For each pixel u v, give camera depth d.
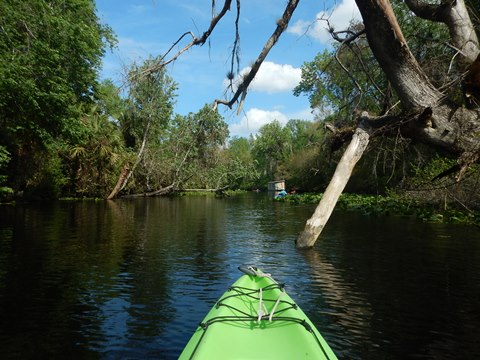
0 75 13.80
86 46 17.34
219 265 8.54
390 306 5.95
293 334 3.93
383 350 4.52
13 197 24.25
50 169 27.25
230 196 46.38
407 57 8.24
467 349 4.55
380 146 12.84
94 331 4.98
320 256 9.45
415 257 9.23
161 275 7.67
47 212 19.34
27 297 6.28
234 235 12.96
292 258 9.25
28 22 14.91
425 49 12.02
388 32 8.04
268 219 18.17
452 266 8.34
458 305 5.98
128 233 13.11
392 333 4.98
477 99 8.29
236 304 4.72
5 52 14.62
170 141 38.75
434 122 8.30
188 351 3.56
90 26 18.38
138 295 6.42
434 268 8.20
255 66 9.92
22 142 21.33
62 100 16.42
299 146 68.75
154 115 26.88
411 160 19.16
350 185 34.38
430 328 5.14
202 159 39.28
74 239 11.66
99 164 31.31
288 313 4.37
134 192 38.94
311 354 3.51
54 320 5.34
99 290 6.67
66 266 8.30
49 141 19.28
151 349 4.50
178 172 38.62
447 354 4.44
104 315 5.53
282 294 4.81
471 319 5.44
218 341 3.80
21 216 17.31
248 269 5.68
